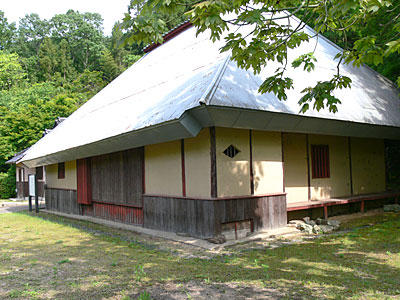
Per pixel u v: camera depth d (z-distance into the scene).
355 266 5.19
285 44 5.63
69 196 13.86
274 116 7.26
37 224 11.01
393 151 12.91
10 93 35.78
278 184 8.31
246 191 7.60
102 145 9.52
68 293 4.22
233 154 7.48
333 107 5.58
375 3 4.31
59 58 51.41
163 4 4.31
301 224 8.18
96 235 8.55
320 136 10.38
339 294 4.02
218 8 4.40
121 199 10.38
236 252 6.20
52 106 28.00
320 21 5.55
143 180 9.38
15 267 5.57
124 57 44.91
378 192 11.95
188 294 4.09
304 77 8.95
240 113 6.69
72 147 10.88
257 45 4.93
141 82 11.63
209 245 6.69
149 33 4.62
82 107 15.59
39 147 14.98
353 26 5.95
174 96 7.79
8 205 19.58
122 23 4.51
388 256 5.74
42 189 21.67
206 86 6.77
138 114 8.58
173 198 8.14
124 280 4.70
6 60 42.31
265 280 4.59
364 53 5.21
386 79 12.89
